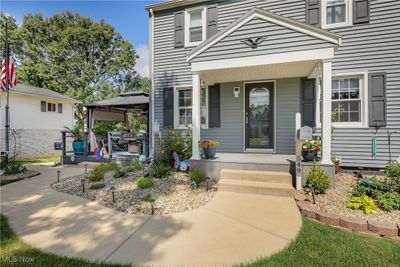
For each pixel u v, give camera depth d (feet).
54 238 9.23
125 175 19.27
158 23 26.63
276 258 7.68
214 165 17.60
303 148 15.83
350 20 19.29
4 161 23.97
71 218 11.31
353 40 19.24
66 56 68.39
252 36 16.65
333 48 14.89
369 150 18.92
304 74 20.20
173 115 25.96
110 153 27.99
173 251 8.21
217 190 15.38
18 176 21.44
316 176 13.62
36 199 14.51
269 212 11.75
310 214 11.03
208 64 17.89
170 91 26.05
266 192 14.48
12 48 65.82
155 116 26.91
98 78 74.13
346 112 19.79
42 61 67.82
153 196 13.80
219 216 11.34
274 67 17.67
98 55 74.69
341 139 19.63
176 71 25.90
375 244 8.47
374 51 18.75
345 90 19.85
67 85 66.74
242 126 23.26
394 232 9.07
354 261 7.47
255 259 7.66
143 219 11.10
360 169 19.11
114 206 12.89
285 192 14.15
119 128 49.88
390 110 18.42
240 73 19.80
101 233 9.68
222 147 23.95
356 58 19.16
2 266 7.32
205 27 24.50
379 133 18.65
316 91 20.70
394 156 18.25
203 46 17.97
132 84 81.92
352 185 14.97
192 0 24.50
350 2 19.27
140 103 29.50
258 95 22.81
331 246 8.35
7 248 8.44
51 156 46.83
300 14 20.92
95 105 31.42
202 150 20.70
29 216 11.62
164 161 21.62
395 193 11.84
